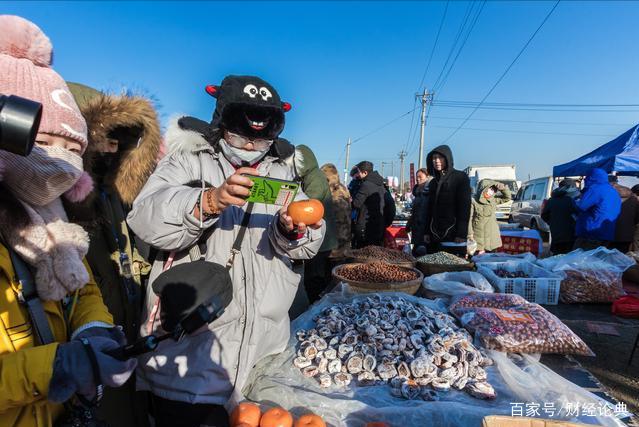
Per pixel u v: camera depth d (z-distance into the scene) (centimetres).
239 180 118
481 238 645
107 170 166
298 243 145
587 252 417
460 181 430
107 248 155
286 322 176
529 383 169
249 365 146
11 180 85
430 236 468
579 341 199
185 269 122
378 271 320
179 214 125
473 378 173
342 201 500
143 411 164
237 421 136
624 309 327
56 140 91
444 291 292
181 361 138
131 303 161
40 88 88
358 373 172
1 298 86
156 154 175
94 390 89
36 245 89
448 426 144
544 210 682
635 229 565
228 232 149
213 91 158
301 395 156
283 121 152
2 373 79
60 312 104
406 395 159
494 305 246
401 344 186
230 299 123
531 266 374
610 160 745
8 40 88
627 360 262
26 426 91
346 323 205
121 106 152
